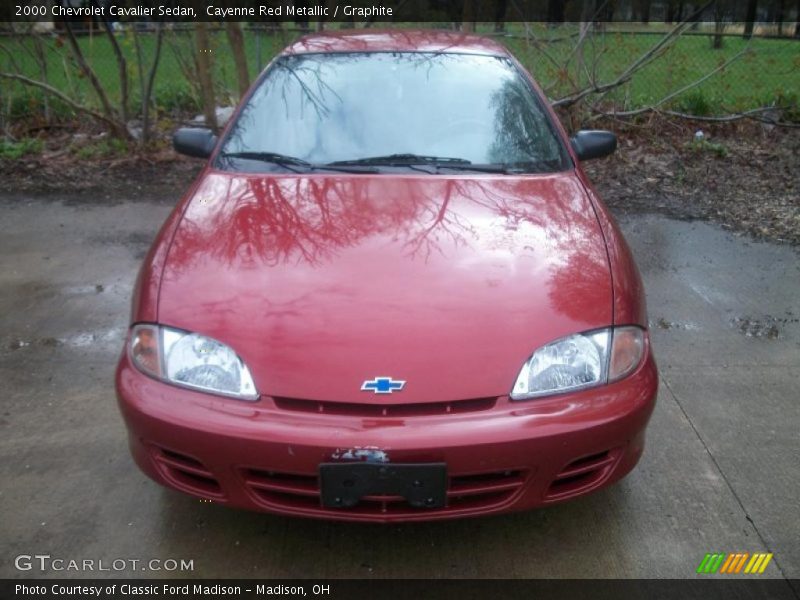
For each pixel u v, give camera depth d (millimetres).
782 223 5469
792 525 2459
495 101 3232
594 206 2754
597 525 2449
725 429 2980
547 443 1991
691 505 2545
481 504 2090
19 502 2506
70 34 6625
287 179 2811
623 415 2074
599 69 8062
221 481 2061
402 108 3168
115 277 4402
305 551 2336
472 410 1994
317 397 1978
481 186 2781
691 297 4234
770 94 8430
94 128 7766
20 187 6109
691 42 9242
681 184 6430
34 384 3232
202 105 7891
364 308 2121
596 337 2146
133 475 2652
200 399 2037
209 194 2742
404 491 1970
